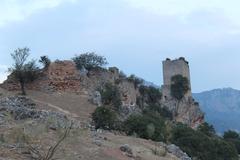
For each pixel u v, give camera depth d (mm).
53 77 78438
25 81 75250
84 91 78250
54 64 80438
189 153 58438
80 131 24234
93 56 87062
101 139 29422
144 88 99062
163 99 109562
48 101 68625
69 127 21031
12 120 25281
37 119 27562
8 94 63656
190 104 114562
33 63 77000
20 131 19703
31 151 17969
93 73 85688
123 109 75125
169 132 62031
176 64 116812
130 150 27797
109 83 85438
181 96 111938
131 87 94250
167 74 117000
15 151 17578
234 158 66875
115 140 32938
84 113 63594
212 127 105688
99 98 75000
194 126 112188
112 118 49812
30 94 72312
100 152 23750
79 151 21859
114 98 75062
